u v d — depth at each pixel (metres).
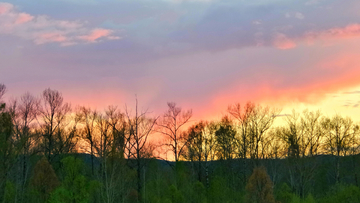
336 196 54.12
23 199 49.34
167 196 51.03
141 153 54.59
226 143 66.31
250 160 61.75
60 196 40.44
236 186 64.62
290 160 60.03
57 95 63.22
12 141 41.69
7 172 40.81
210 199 55.88
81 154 64.50
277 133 62.25
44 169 45.16
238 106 65.19
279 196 54.34
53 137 62.06
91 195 43.94
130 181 49.28
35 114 61.22
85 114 65.69
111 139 52.41
